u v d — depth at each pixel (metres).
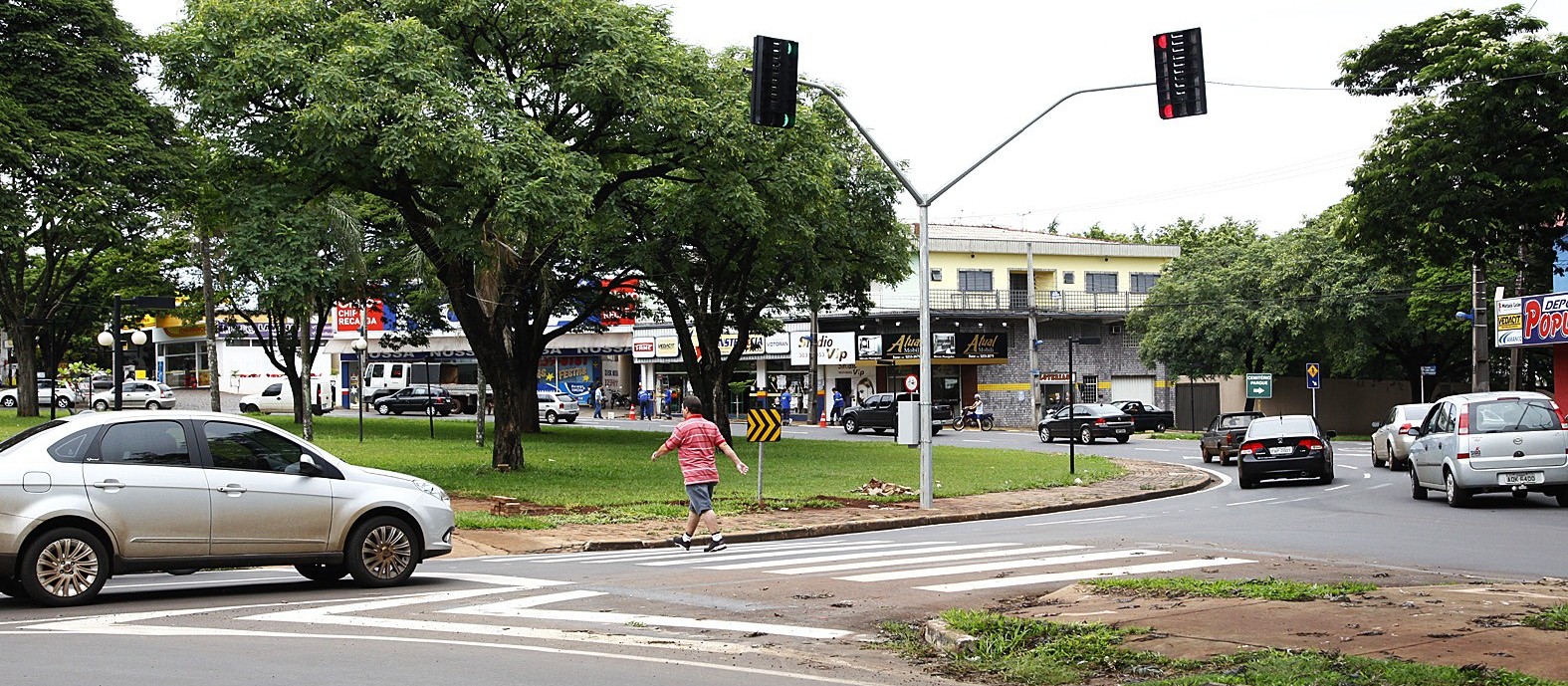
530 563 14.46
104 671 7.40
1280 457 26.89
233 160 23.05
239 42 22.14
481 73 22.88
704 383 36.94
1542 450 20.09
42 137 26.94
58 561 10.17
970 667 7.77
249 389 74.12
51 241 42.72
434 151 21.09
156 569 10.58
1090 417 46.59
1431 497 23.14
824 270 37.09
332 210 31.72
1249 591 10.07
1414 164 23.20
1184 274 56.78
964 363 61.66
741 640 8.80
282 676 7.29
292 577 12.73
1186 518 19.92
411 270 39.16
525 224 22.16
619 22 24.20
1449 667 6.89
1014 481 27.52
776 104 16.42
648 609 10.20
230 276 23.81
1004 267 62.94
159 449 10.78
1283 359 53.00
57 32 29.59
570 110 25.31
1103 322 64.12
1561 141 21.95
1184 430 60.25
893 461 33.41
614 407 73.69
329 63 21.27
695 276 37.47
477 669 7.56
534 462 29.66
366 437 40.41
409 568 11.81
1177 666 7.38
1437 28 24.80
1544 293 37.72
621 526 18.88
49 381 61.75
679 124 24.22
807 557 14.58
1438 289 46.84
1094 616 9.16
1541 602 9.28
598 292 43.06
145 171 28.91
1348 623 8.47
